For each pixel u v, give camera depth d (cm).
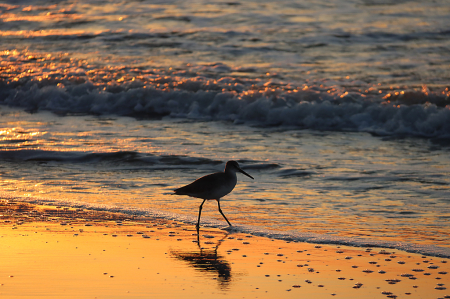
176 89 2622
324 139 1981
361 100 2408
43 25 3934
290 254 874
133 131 2055
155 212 1134
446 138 2031
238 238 966
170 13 4106
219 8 4194
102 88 2720
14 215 1095
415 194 1266
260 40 3541
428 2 4231
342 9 4141
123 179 1429
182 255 870
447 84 2673
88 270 795
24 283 740
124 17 4053
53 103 2681
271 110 2344
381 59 3173
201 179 1084
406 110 2208
